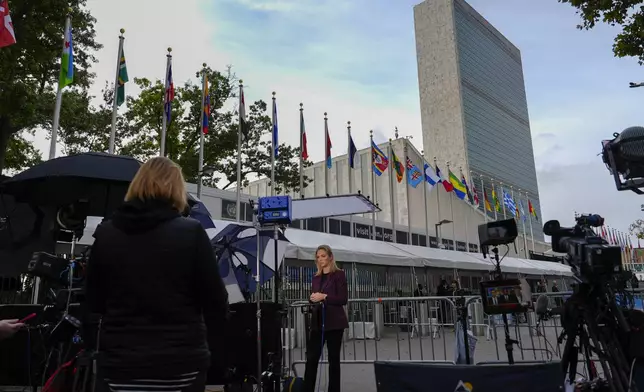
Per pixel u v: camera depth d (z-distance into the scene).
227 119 25.91
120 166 4.54
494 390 2.67
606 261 3.37
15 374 5.63
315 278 5.26
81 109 19.30
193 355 1.85
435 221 32.22
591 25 10.63
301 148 18.80
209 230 7.70
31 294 8.37
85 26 17.95
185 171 23.53
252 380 5.13
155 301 1.84
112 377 1.80
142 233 1.92
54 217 4.94
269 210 5.43
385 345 11.27
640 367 3.58
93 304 1.99
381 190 35.03
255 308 5.29
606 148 4.36
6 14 9.79
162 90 23.33
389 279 17.27
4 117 15.77
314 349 4.95
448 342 11.48
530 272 23.91
